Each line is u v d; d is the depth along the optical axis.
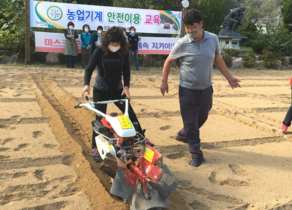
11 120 5.64
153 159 3.05
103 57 3.97
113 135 3.46
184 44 4.21
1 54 13.04
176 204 3.31
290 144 5.52
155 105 7.72
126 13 13.88
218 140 5.40
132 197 2.93
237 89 10.85
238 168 4.41
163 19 14.55
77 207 3.09
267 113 7.63
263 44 19.77
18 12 13.70
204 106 4.38
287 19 23.27
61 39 13.20
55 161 4.17
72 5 12.98
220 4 20.83
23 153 4.29
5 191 3.31
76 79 10.45
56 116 5.94
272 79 14.05
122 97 4.37
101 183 3.54
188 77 4.24
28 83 9.23
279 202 3.47
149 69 14.59
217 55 4.46
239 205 3.40
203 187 3.73
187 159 4.61
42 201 3.15
